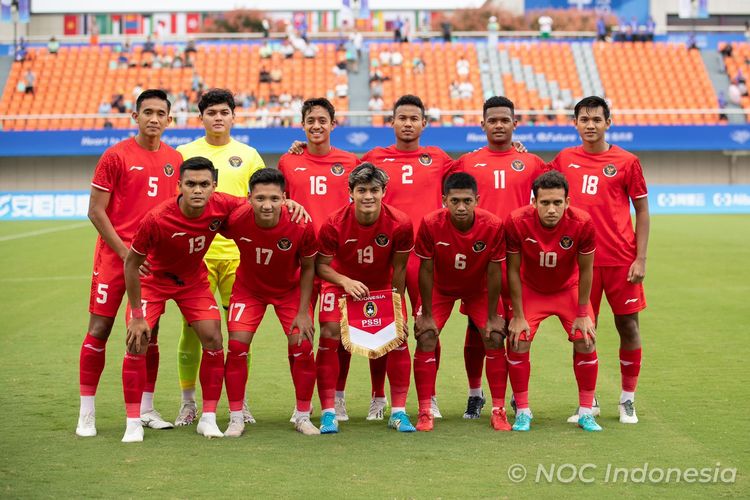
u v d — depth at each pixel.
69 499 4.48
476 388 6.40
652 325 9.84
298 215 5.77
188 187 5.53
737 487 4.66
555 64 32.31
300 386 5.90
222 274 6.70
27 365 7.96
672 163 29.22
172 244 5.70
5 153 27.58
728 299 11.51
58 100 30.88
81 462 5.13
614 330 9.61
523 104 30.88
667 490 4.62
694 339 9.05
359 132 27.11
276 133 27.03
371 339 5.89
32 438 5.66
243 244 5.84
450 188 5.75
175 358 8.36
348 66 32.34
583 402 5.96
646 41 33.34
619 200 6.39
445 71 32.09
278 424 6.13
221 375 5.87
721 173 29.27
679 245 17.47
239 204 5.86
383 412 6.39
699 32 36.59
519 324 5.99
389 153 6.74
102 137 27.72
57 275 14.15
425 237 5.98
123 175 6.00
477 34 34.97
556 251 5.93
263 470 4.97
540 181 5.77
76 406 6.52
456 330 9.83
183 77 31.78
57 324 10.09
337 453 5.32
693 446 5.41
